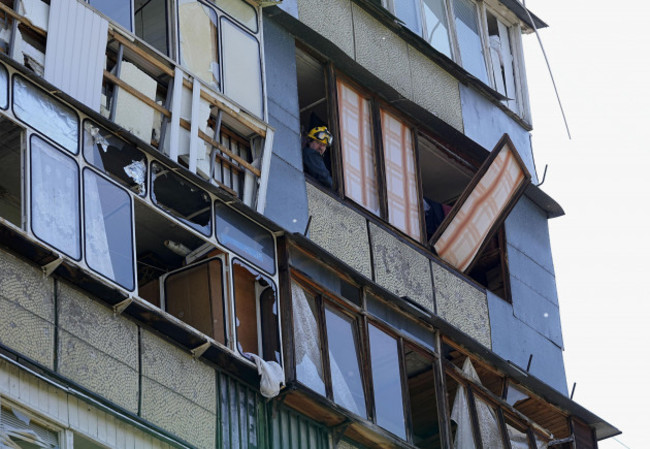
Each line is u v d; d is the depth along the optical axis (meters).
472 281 24.97
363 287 21.64
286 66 22.98
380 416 20.97
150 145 18.80
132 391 17.73
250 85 21.11
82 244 17.41
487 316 25.00
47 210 17.12
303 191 22.12
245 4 21.64
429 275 23.98
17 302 16.70
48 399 16.62
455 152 26.39
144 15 20.53
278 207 21.53
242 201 20.42
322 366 20.31
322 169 22.88
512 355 25.25
